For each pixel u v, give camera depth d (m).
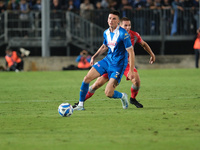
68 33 83.44
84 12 83.19
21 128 23.73
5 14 83.38
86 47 86.06
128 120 25.84
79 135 21.67
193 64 82.44
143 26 83.25
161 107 31.86
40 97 39.25
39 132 22.56
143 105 33.19
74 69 77.62
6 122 25.70
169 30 84.38
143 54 88.69
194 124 24.39
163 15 83.81
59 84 51.78
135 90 31.38
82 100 30.69
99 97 38.56
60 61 78.62
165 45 88.19
